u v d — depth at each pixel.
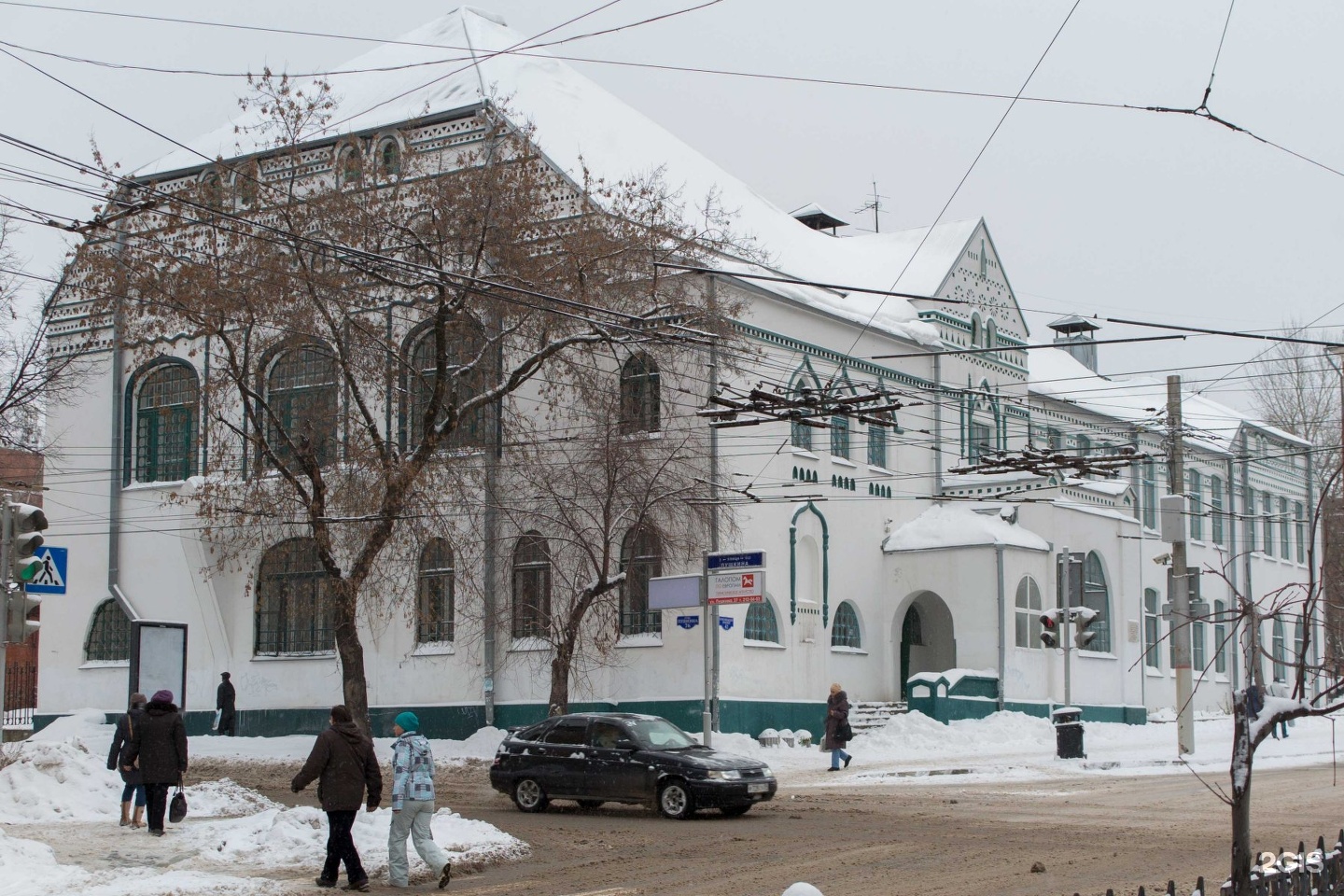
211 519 34.00
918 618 46.88
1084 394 58.91
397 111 41.19
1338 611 12.02
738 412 23.81
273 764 34.66
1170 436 34.16
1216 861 17.12
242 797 22.56
